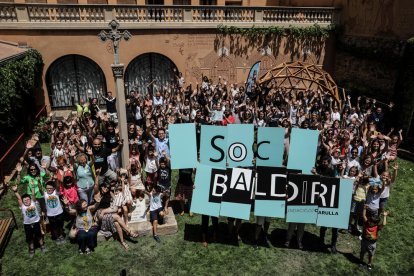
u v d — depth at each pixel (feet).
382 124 53.42
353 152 33.76
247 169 28.76
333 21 71.20
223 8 64.95
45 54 58.39
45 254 28.35
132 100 50.16
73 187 29.68
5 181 38.55
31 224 27.17
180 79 62.90
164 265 27.71
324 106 53.72
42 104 60.34
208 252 29.40
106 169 33.24
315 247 30.63
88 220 28.14
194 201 29.09
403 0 56.03
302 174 28.09
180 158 30.68
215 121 48.60
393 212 36.76
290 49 70.49
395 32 58.13
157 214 30.66
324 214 28.48
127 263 27.73
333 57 73.36
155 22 61.93
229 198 28.91
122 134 36.52
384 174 31.35
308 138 30.22
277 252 29.78
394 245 31.58
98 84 64.03
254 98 57.31
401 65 55.21
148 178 34.40
